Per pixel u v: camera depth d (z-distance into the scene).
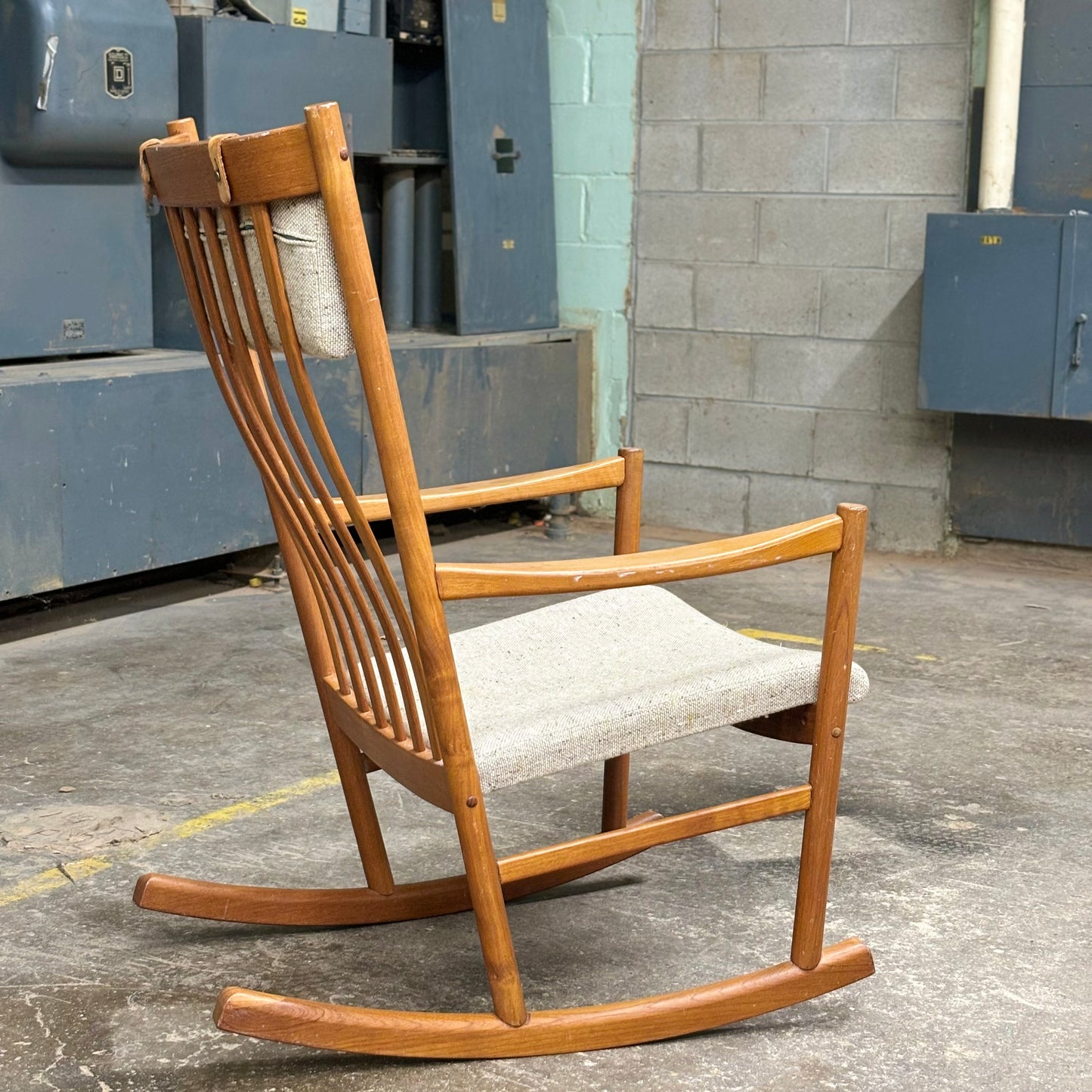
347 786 1.89
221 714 2.84
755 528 4.69
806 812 1.68
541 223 4.72
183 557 3.57
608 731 1.55
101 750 2.63
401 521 1.40
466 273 4.45
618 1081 1.56
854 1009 1.71
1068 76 3.95
